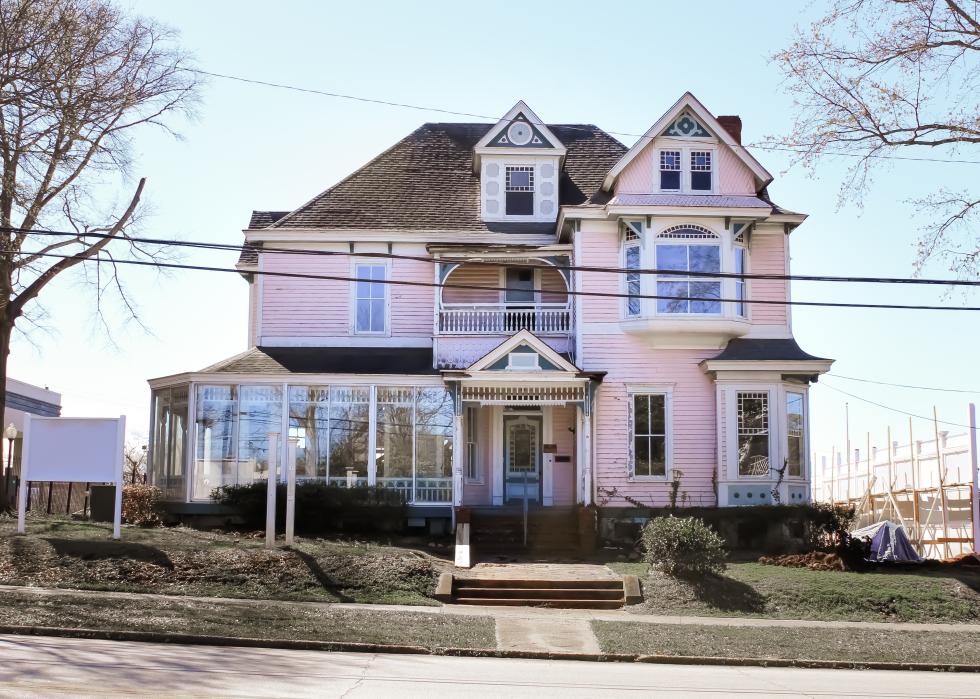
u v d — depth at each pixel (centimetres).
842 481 4238
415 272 3053
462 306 2934
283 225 3066
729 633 1775
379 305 3050
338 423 2736
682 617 1950
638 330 2831
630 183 2884
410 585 2064
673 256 2838
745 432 2775
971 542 2884
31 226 2483
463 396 2752
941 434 3209
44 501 3250
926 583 2173
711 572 2183
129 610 1688
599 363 2866
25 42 2423
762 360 2773
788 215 2911
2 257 2438
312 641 1547
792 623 1922
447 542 2584
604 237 2892
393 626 1698
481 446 2969
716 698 1226
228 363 2833
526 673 1395
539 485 2956
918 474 3384
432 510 2700
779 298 2922
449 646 1583
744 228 2862
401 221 3091
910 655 1652
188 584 1953
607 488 2817
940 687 1389
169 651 1420
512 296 3044
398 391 2764
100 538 2220
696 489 2811
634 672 1450
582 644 1652
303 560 2116
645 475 2819
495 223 3109
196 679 1206
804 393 2845
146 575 1978
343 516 2614
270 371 2759
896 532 2533
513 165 3148
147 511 2648
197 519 2675
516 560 2448
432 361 2911
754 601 2059
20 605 1678
